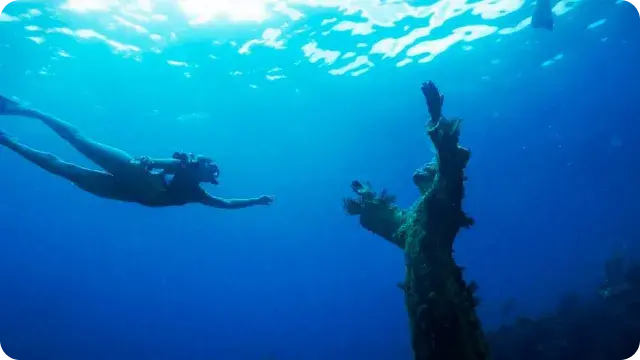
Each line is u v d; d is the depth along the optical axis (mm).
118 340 73938
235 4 17312
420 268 5590
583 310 17141
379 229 6840
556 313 18312
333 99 29641
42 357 50562
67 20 17812
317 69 24312
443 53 24031
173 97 26750
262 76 24703
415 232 5789
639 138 64312
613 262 19484
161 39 19625
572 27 23359
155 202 6035
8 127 29062
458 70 26812
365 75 25953
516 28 21953
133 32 18922
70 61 21281
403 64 24891
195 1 16953
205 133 34344
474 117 38531
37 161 5867
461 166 5121
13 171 41406
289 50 21578
